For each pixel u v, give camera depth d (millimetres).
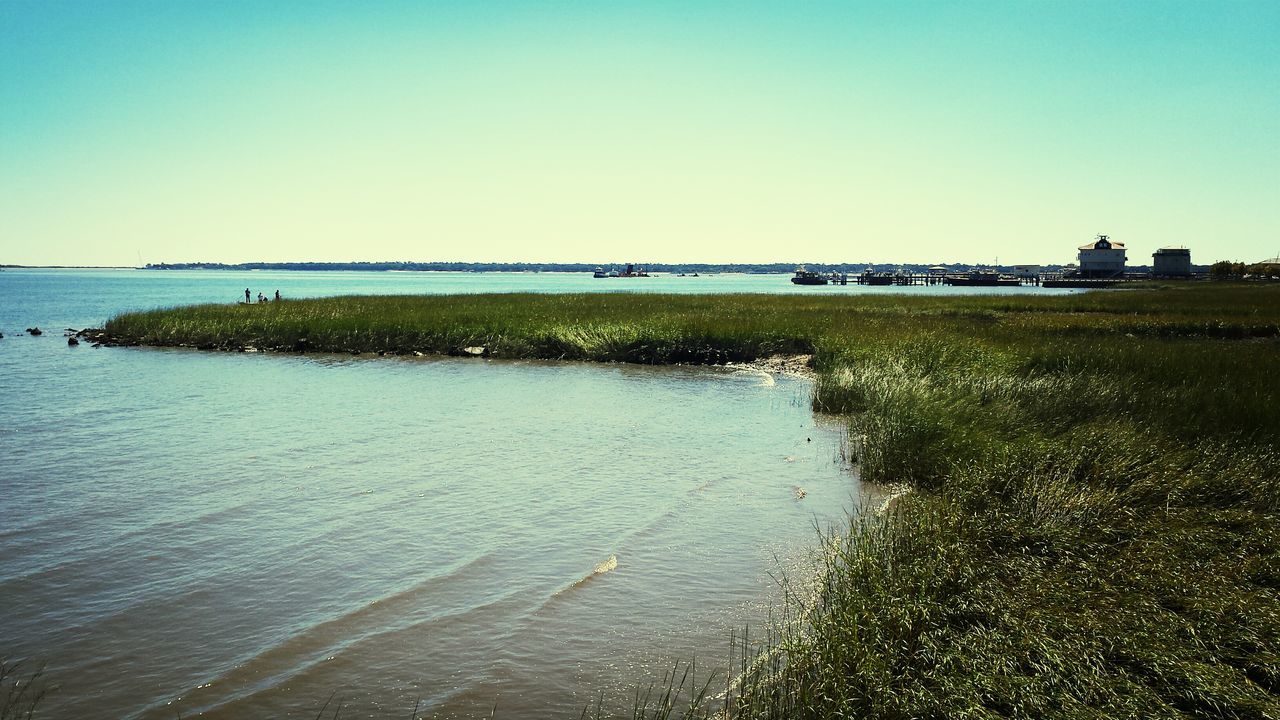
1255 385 15062
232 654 6199
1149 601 5965
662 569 8008
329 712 5383
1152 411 12883
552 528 9320
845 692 4977
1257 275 114875
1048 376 16375
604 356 27750
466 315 36219
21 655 6160
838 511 9898
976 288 108250
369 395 19812
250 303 45656
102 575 7797
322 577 7797
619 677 5867
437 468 12188
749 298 56094
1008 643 5383
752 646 6332
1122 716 4566
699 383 22203
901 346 21969
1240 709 4629
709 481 11438
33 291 112312
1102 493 8719
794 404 18516
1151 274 121750
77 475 11625
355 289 121000
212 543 8734
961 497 8766
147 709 5395
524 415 16938
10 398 19000
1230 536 7348
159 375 23594
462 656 6191
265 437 14492
